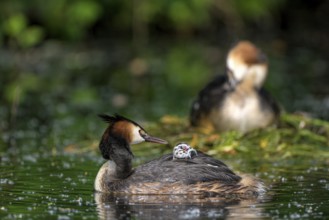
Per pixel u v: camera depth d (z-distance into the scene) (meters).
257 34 29.88
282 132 15.20
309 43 28.61
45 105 19.52
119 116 11.86
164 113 18.30
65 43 27.83
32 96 20.67
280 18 30.33
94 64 25.45
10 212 10.37
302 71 23.86
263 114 15.70
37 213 10.30
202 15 29.08
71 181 12.31
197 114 16.19
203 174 11.51
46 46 27.45
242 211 10.34
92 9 27.36
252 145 14.85
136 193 11.38
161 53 27.05
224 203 10.80
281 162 13.87
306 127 15.89
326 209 10.44
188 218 9.99
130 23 29.23
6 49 27.00
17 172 12.98
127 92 21.25
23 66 25.00
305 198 11.09
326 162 13.84
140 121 17.20
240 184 11.45
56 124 17.34
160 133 15.68
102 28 29.28
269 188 11.75
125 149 11.66
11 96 20.56
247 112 15.66
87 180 12.41
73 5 27.33
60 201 10.96
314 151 14.41
